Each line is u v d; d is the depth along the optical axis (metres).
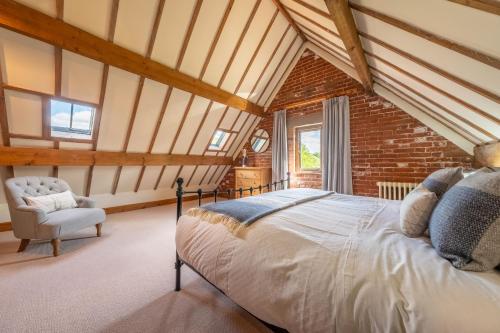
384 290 0.65
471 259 0.69
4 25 1.85
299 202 1.70
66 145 2.96
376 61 2.19
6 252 2.18
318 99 3.82
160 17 2.50
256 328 1.22
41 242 2.45
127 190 4.20
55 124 2.81
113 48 2.46
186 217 1.47
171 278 1.73
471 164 2.54
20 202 2.18
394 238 0.97
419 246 0.88
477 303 0.55
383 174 3.14
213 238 1.21
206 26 2.85
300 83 4.12
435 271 0.69
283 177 4.26
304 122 4.06
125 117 3.16
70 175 3.27
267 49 3.68
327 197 2.07
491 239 0.67
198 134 4.25
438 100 2.05
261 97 4.49
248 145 5.16
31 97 2.37
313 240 0.95
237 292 1.01
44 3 1.99
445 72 1.44
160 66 2.89
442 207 0.88
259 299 0.92
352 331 0.67
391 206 1.64
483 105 1.54
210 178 5.66
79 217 2.34
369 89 3.00
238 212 1.30
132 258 2.09
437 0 0.94
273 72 4.16
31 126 2.57
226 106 4.05
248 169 4.57
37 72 2.25
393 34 1.48
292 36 3.79
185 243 1.37
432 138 2.80
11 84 2.20
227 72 3.62
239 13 2.94
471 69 1.23
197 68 3.28
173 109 3.48
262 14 3.14
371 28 1.63
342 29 1.64
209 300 1.46
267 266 0.93
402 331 0.58
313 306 0.76
